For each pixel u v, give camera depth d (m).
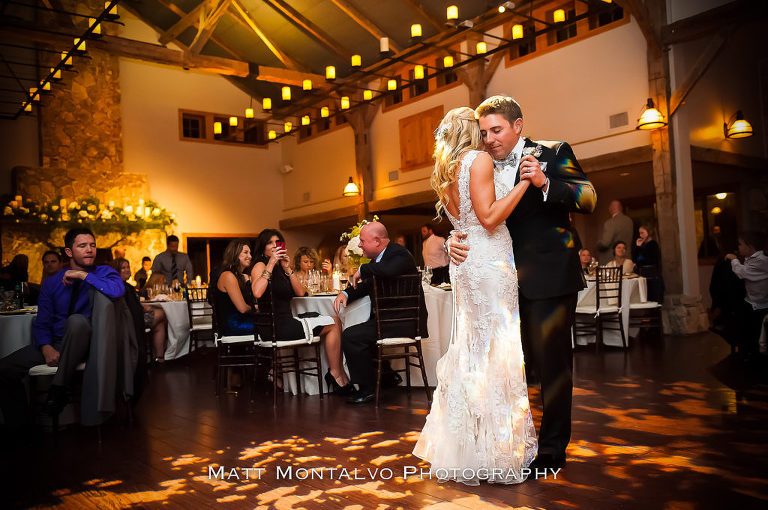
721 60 8.89
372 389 4.02
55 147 10.73
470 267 2.31
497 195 2.37
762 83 9.88
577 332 6.42
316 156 12.99
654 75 7.46
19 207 9.82
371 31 10.15
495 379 2.27
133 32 11.81
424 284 4.50
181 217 12.46
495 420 2.25
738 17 6.74
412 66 10.78
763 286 4.87
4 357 3.52
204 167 12.81
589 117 8.34
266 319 4.16
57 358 3.39
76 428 3.63
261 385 5.00
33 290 6.28
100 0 11.16
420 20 9.84
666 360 5.13
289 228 13.77
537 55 8.97
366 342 3.97
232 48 12.17
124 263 6.70
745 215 9.88
